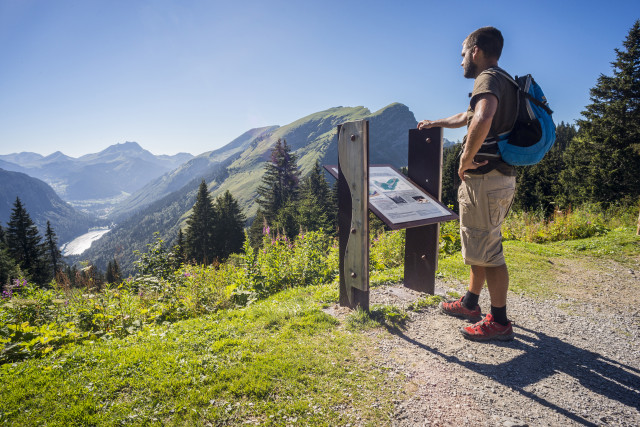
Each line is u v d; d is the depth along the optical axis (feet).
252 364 8.26
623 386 7.75
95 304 14.56
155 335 10.74
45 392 7.58
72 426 6.44
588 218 30.07
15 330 11.28
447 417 6.55
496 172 8.50
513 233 28.96
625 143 89.81
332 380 7.64
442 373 8.06
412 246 13.46
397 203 11.21
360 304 11.43
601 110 94.32
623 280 16.38
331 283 16.84
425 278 13.17
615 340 10.18
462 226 9.50
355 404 6.86
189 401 6.99
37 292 16.39
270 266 18.17
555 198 132.26
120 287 18.40
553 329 10.85
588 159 101.35
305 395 7.12
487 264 9.16
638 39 91.50
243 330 10.47
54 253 201.05
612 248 21.80
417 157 12.46
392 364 8.39
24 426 6.46
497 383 7.72
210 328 11.04
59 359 9.17
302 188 218.79
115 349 9.86
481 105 7.68
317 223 134.21
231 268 20.68
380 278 15.11
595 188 90.38
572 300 13.62
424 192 12.06
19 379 8.07
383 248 21.21
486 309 11.98
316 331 10.12
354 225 11.01
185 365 8.38
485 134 7.61
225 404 6.86
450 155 192.13
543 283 15.58
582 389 7.59
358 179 10.59
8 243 180.24
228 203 212.43
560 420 6.54
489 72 8.04
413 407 6.81
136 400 7.10
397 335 9.98
